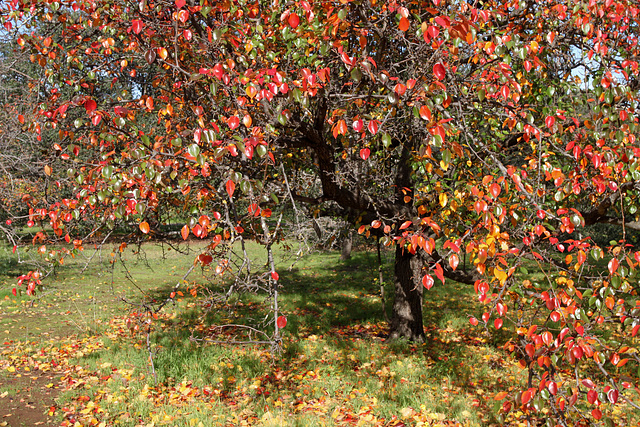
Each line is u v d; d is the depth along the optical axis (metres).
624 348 2.08
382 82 2.54
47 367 6.23
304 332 8.45
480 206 2.26
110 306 10.15
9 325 8.45
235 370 6.12
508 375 6.16
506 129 5.61
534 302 2.52
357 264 18.05
